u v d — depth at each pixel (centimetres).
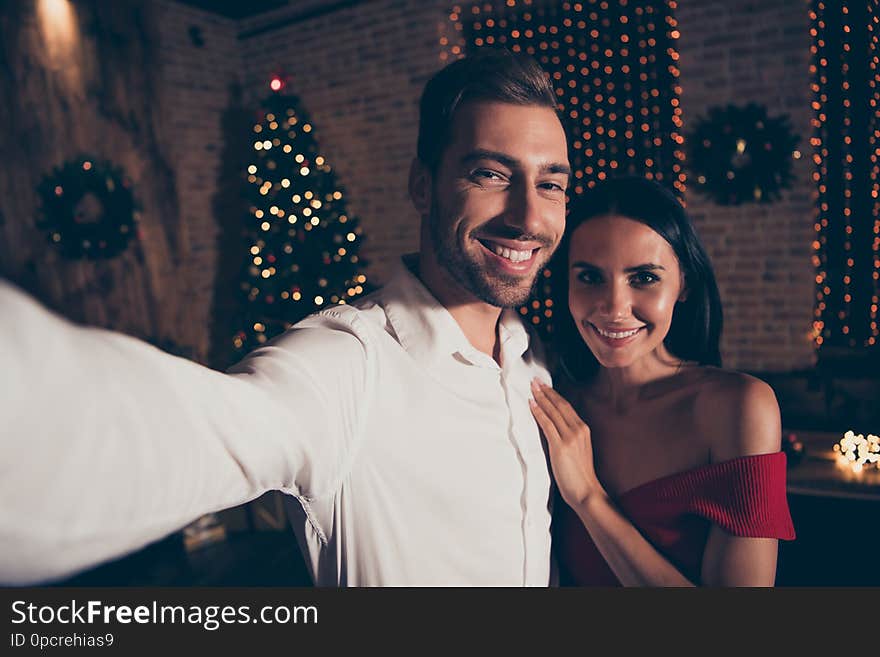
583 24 419
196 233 512
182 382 42
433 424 82
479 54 85
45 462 30
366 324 83
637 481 119
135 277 430
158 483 37
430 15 473
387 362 82
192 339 476
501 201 82
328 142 535
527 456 93
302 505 72
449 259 85
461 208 82
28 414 29
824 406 359
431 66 479
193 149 511
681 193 404
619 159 418
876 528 241
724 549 107
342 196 473
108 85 421
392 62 494
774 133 370
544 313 400
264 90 554
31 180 373
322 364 69
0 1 363
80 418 32
